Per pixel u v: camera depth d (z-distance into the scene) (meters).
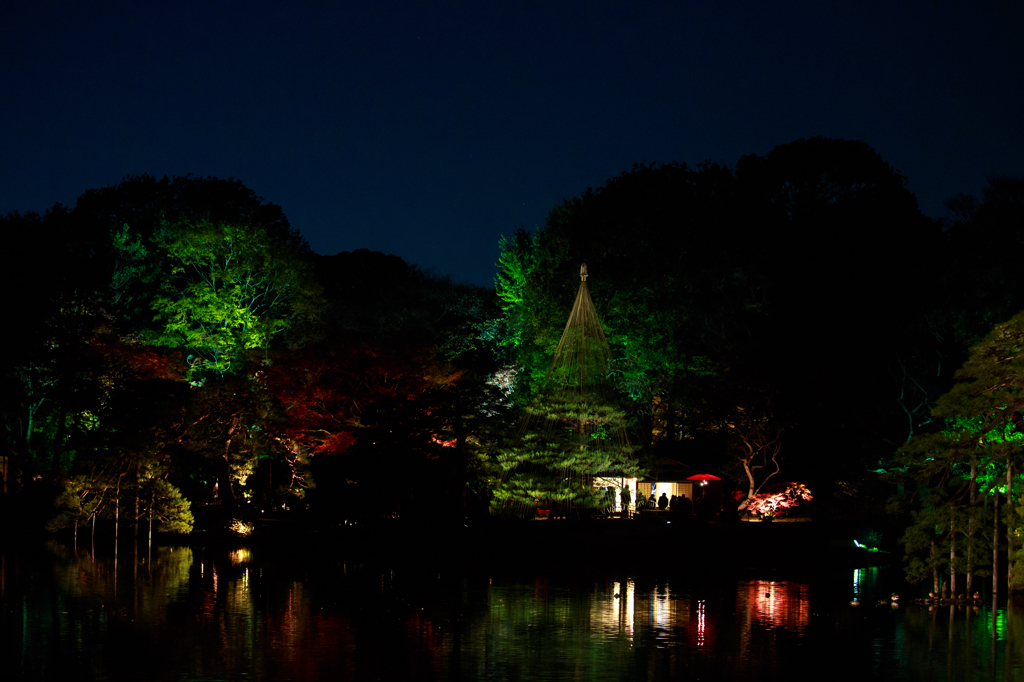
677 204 65.94
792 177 65.88
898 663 23.88
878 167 64.50
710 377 62.16
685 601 33.81
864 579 41.25
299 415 57.16
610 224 67.12
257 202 74.00
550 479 52.09
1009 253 48.53
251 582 36.69
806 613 31.36
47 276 58.62
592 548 47.75
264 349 66.00
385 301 80.81
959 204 53.28
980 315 48.88
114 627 27.05
